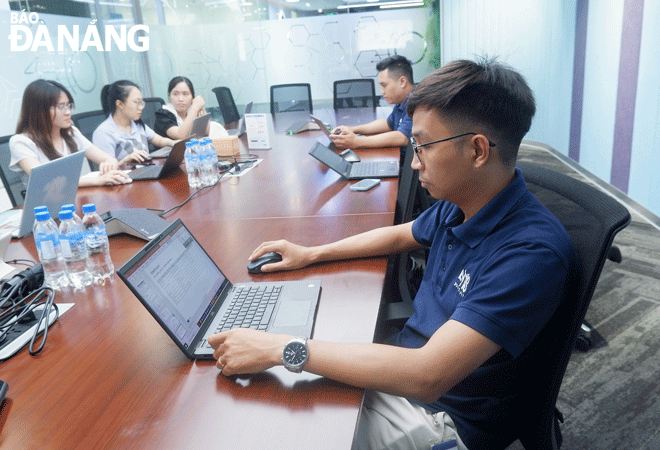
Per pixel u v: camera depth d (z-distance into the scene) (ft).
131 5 20.70
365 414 3.11
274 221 5.56
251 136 10.13
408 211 5.53
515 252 2.76
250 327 3.29
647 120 11.48
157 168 8.72
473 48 20.86
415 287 5.37
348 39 21.59
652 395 5.82
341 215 5.62
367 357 2.68
